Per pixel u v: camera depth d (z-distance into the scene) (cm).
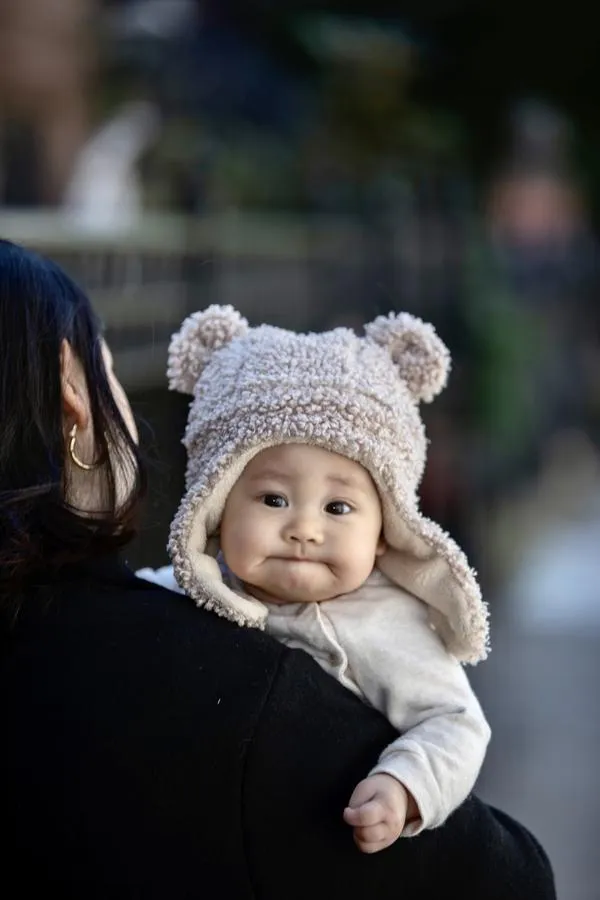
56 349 348
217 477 353
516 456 2281
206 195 1886
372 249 1923
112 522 348
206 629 336
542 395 2628
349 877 326
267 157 2292
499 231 2708
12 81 2119
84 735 323
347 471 355
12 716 330
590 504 2444
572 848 1063
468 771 339
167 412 873
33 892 327
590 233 3216
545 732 1347
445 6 2414
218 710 323
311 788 326
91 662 329
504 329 2088
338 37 2350
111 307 973
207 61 2375
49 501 338
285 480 355
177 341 394
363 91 2350
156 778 320
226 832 319
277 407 352
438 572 363
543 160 2834
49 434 343
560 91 2527
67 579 343
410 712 352
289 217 2172
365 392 357
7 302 347
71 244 907
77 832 321
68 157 2216
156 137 2272
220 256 1316
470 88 2498
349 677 359
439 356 381
